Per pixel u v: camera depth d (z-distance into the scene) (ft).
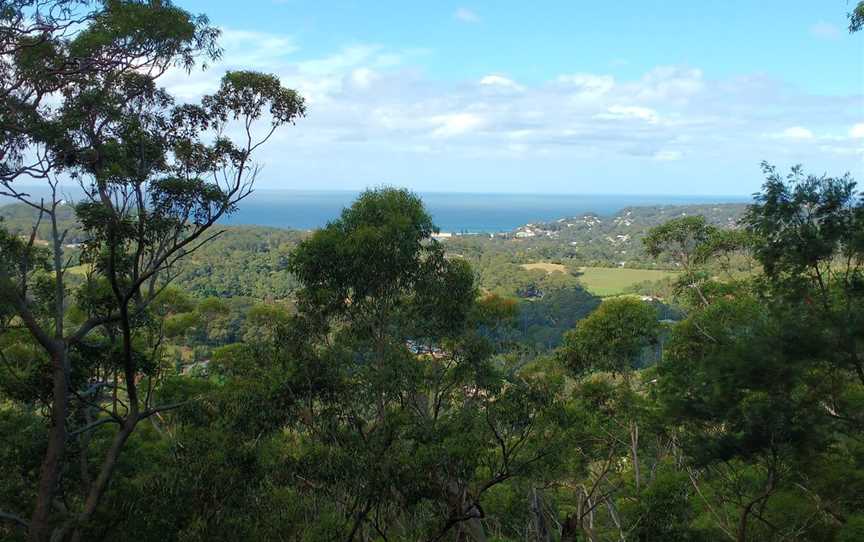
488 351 31.40
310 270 32.24
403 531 34.47
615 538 50.21
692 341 42.39
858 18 29.09
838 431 29.12
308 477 28.99
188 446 29.58
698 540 39.01
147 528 27.81
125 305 29.30
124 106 28.78
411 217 33.55
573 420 37.99
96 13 27.14
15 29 25.77
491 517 48.14
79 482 38.22
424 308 34.40
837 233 25.81
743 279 50.37
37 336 28.25
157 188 28.73
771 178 26.76
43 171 27.73
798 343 25.59
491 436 29.91
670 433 44.75
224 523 28.27
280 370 29.86
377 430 27.40
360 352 32.81
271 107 30.32
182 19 27.35
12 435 36.09
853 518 32.35
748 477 39.04
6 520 33.55
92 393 34.68
